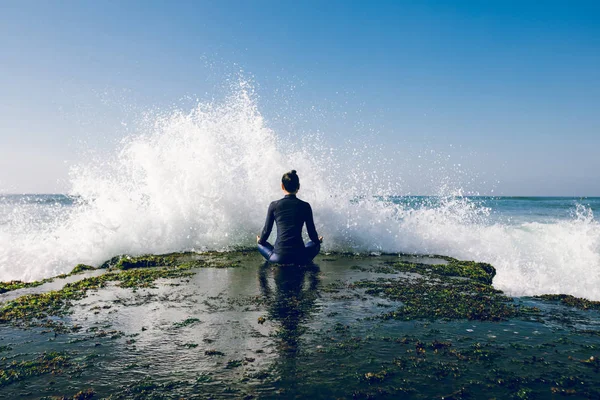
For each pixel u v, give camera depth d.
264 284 4.81
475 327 3.26
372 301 4.05
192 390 2.20
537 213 24.30
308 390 2.20
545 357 2.65
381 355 2.68
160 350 2.77
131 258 6.57
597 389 2.21
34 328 3.24
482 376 2.37
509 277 6.93
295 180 6.00
